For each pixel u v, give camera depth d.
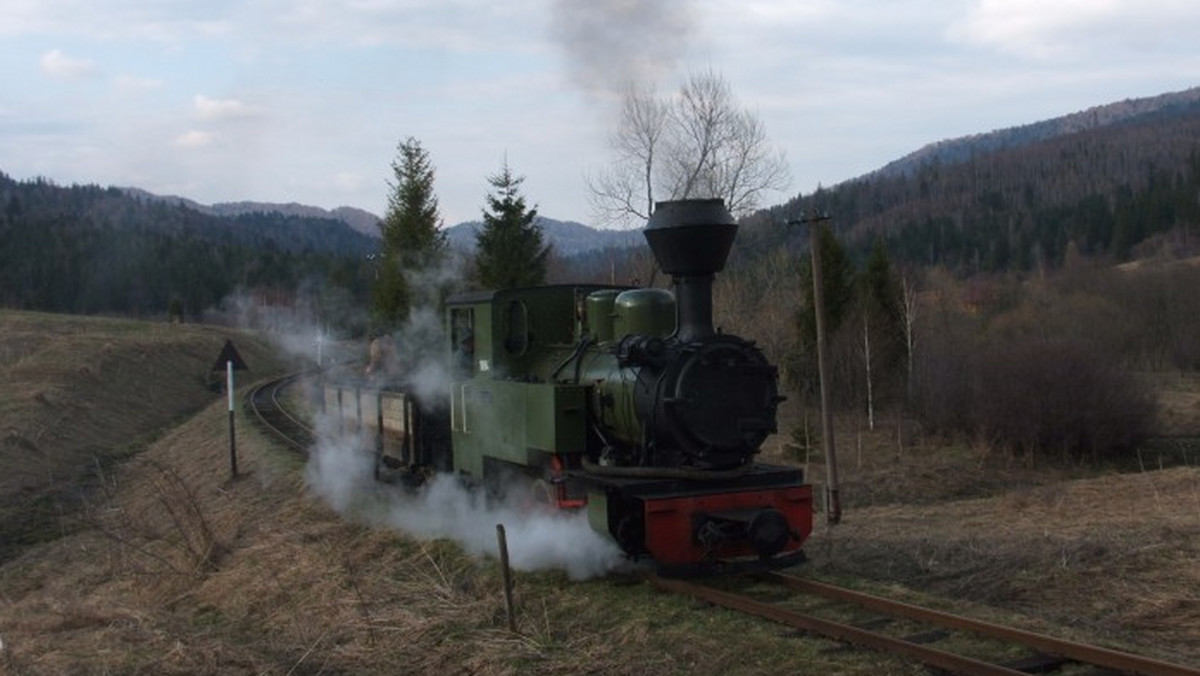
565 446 10.44
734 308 32.88
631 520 9.59
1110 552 10.88
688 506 9.38
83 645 8.91
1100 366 25.36
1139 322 42.06
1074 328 39.84
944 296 40.12
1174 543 11.20
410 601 9.38
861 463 23.45
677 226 9.70
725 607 8.57
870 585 9.42
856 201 145.12
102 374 37.16
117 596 12.56
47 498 22.11
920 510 16.28
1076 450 25.25
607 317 11.09
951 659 6.66
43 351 39.88
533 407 10.94
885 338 30.38
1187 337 40.94
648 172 33.56
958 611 8.46
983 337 33.75
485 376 12.35
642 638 7.82
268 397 34.59
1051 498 16.70
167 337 51.06
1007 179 146.00
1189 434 27.83
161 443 30.11
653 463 9.85
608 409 10.28
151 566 13.73
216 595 11.51
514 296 12.18
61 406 30.47
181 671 7.84
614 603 8.91
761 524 9.21
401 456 15.43
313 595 10.23
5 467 23.34
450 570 10.53
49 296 74.88
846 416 29.81
